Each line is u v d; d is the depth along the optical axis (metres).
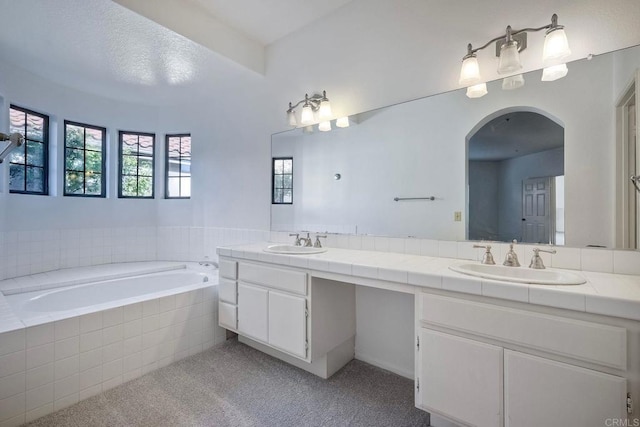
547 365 1.13
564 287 1.17
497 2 1.70
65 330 1.77
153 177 3.74
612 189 1.45
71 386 1.79
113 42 2.23
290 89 2.68
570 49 1.51
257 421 1.64
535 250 1.54
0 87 2.50
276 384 1.99
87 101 3.22
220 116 3.34
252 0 2.21
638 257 1.39
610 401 1.03
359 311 2.29
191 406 1.77
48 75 2.78
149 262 3.54
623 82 1.42
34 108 2.81
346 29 2.31
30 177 2.87
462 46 1.82
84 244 3.23
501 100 1.71
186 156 3.73
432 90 1.94
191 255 3.60
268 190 2.93
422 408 1.44
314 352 1.92
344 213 2.39
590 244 1.50
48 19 1.94
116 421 1.64
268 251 2.25
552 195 1.58
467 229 1.85
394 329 2.12
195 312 2.43
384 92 2.14
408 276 1.48
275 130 2.84
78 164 3.25
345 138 2.37
